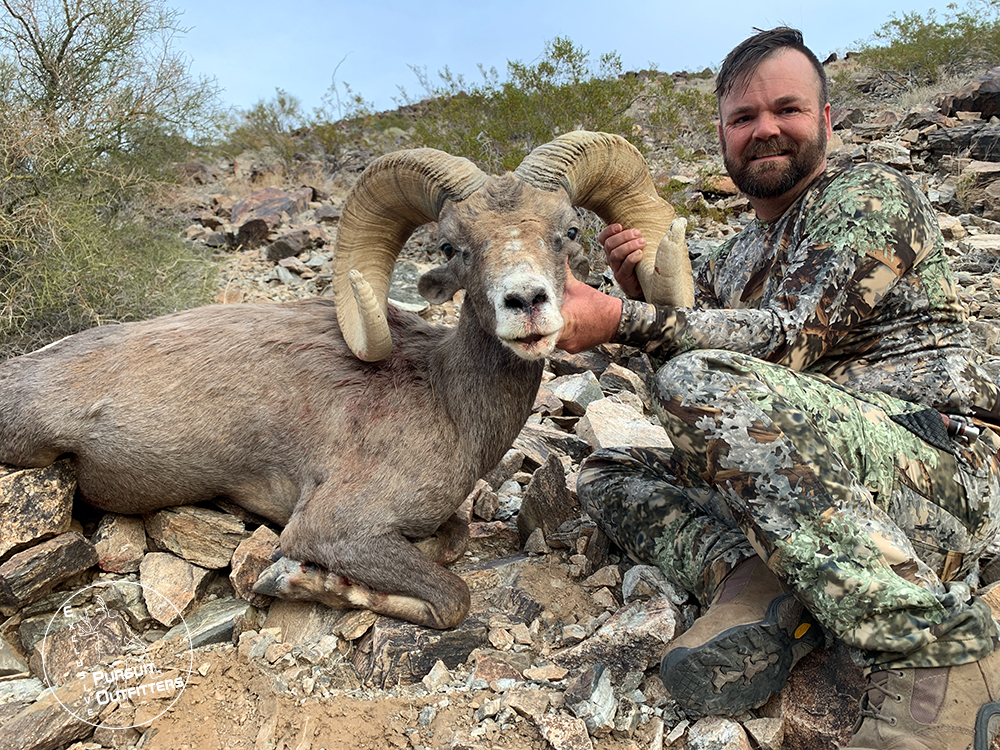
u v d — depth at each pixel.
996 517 2.49
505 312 2.45
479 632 2.72
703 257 3.66
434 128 9.03
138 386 3.01
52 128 5.63
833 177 2.80
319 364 3.12
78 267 5.22
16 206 5.35
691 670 2.22
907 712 2.08
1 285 5.01
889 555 2.14
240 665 2.62
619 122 8.08
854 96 13.58
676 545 2.76
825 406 2.36
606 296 2.53
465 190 2.83
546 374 5.29
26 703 2.54
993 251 6.88
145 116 6.46
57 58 6.02
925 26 14.11
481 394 2.99
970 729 2.02
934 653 2.10
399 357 3.20
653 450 3.18
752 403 2.23
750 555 2.54
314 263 7.61
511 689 2.41
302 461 3.04
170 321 3.25
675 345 2.49
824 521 2.14
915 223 2.57
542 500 3.33
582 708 2.31
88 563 2.98
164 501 3.16
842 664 2.39
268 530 3.13
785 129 2.88
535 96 7.98
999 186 8.25
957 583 2.21
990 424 2.65
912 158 9.69
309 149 12.59
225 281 7.26
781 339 2.46
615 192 3.21
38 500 2.93
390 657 2.60
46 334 5.11
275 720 2.35
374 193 3.06
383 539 2.82
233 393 3.04
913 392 2.57
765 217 3.17
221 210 9.52
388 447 2.95
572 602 2.91
